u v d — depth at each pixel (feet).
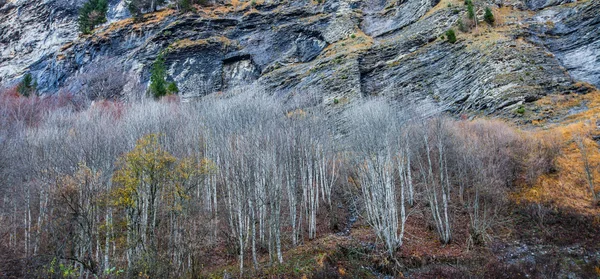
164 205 70.03
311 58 195.83
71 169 74.38
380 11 211.00
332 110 141.49
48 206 74.90
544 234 72.95
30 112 146.20
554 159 87.35
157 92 175.94
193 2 254.68
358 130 86.84
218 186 94.99
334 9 222.07
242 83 196.34
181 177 72.84
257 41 215.51
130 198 66.13
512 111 116.57
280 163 82.58
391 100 132.05
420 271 68.08
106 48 234.99
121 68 215.92
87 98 188.85
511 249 71.00
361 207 92.12
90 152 77.61
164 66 202.59
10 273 64.08
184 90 194.90
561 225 73.92
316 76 169.78
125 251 66.03
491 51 137.39
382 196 74.23
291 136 94.17
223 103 126.00
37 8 286.25
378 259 69.87
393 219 72.59
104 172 72.23
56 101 178.50
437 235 78.69
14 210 82.74
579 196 78.59
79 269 63.82
